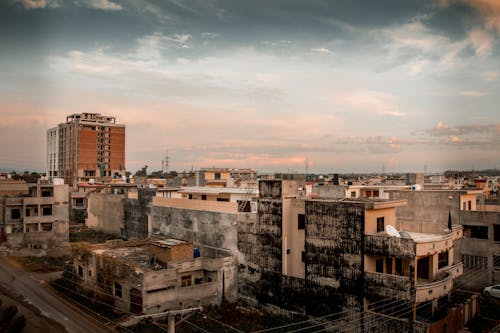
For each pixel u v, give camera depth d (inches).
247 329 1327.5
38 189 2363.4
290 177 2496.3
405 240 1149.7
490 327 1305.4
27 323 1178.0
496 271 1720.0
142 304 1337.4
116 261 1470.2
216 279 1551.4
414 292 1129.4
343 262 1290.6
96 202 3112.7
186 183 3476.9
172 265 1475.1
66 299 1534.2
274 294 1494.8
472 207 1941.4
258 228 1576.0
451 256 1451.8
